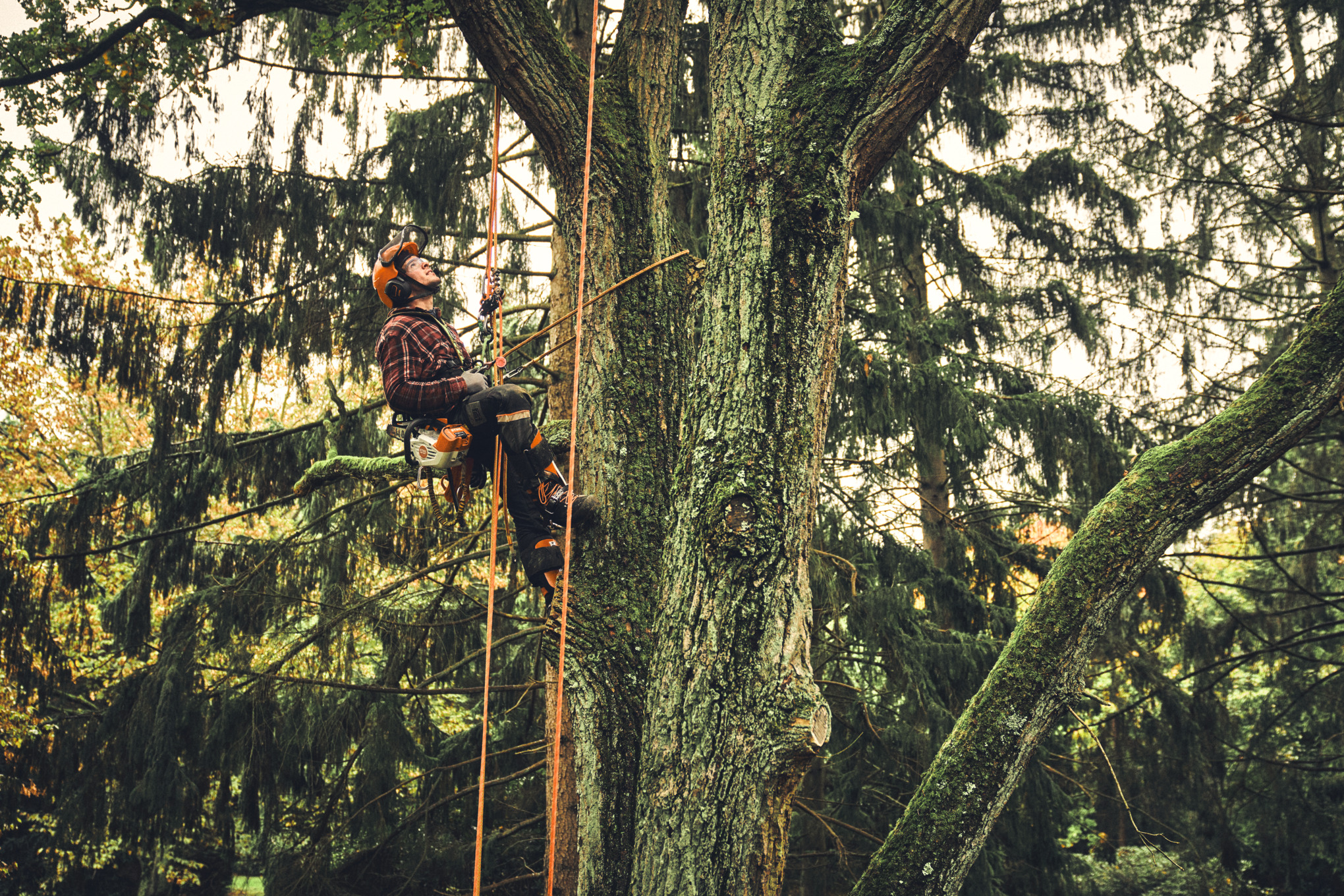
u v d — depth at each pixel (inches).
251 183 333.7
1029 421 395.9
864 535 370.0
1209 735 389.1
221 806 329.4
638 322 143.3
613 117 148.9
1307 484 480.1
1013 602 417.1
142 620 328.5
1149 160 478.0
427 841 315.0
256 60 349.7
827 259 120.3
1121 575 121.8
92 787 309.1
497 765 346.6
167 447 325.7
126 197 336.5
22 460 540.4
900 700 364.8
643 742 114.9
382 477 207.6
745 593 111.0
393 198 346.6
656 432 140.7
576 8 267.6
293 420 697.0
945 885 117.0
